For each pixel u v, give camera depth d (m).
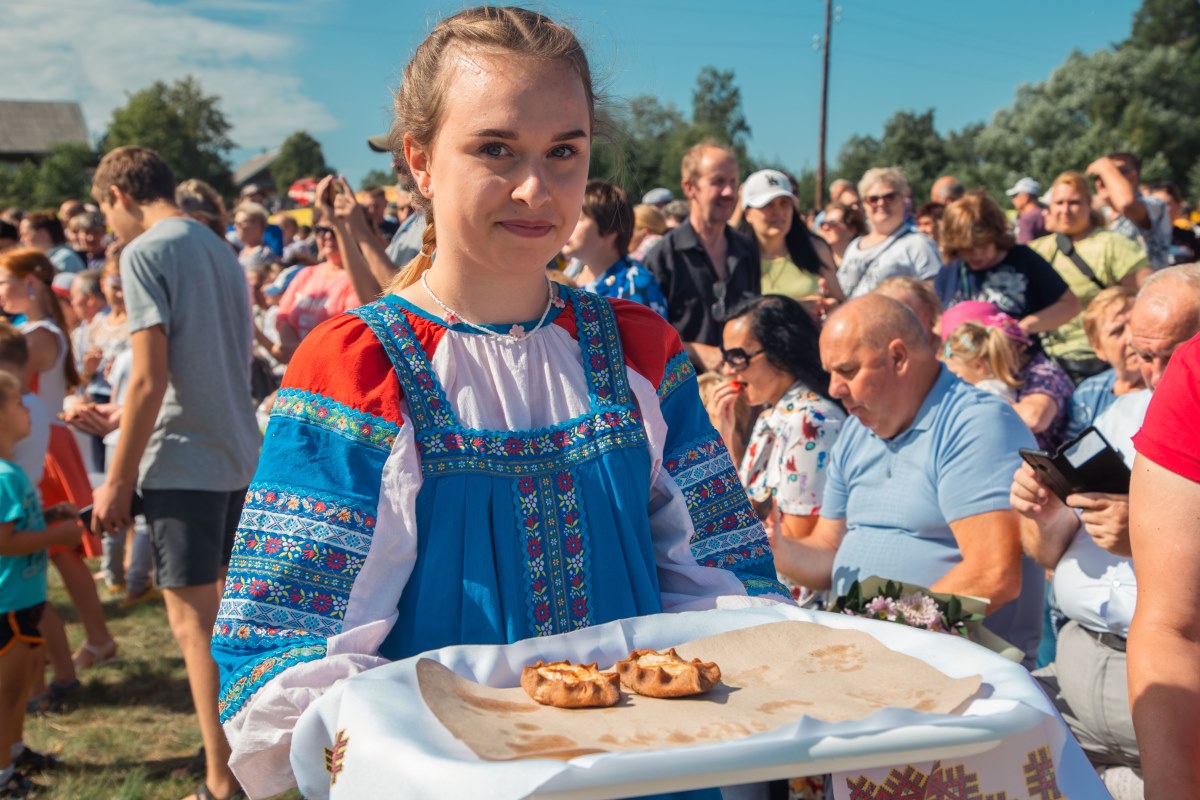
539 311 1.50
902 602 2.49
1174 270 2.33
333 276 6.03
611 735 1.04
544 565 1.36
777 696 1.13
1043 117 48.06
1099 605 2.46
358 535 1.29
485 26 1.36
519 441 1.39
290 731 1.21
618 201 4.57
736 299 5.02
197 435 3.45
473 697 1.12
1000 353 4.12
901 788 1.12
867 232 8.76
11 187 61.62
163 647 5.22
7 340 4.66
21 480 3.86
